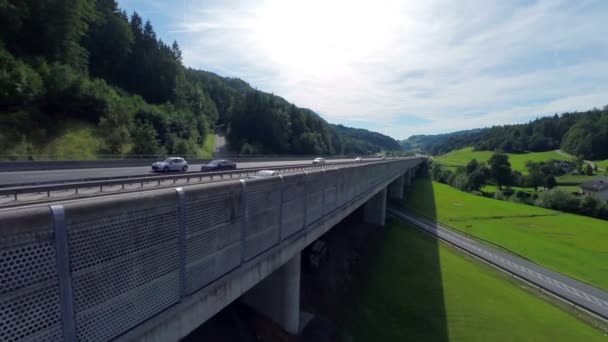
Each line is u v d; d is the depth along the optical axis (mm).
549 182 98062
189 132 62938
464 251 39688
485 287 29312
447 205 71625
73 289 5453
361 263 30688
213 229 9109
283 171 26094
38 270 4918
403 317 22750
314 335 18609
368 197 31938
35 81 37094
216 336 15359
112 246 6102
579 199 72688
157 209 7102
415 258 34875
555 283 32250
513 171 105062
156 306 7238
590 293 30312
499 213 65562
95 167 27469
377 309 23141
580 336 22938
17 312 4695
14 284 4637
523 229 53875
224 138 97062
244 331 16438
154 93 71500
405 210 62375
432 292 27094
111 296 6148
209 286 8945
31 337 4883
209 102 106188
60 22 46781
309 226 16688
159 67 74250
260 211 11734
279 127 93062
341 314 21594
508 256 39531
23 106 35469
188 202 8023
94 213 5688
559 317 25500
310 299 22203
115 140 40219
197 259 8508
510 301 27141
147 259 6926
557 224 58500
